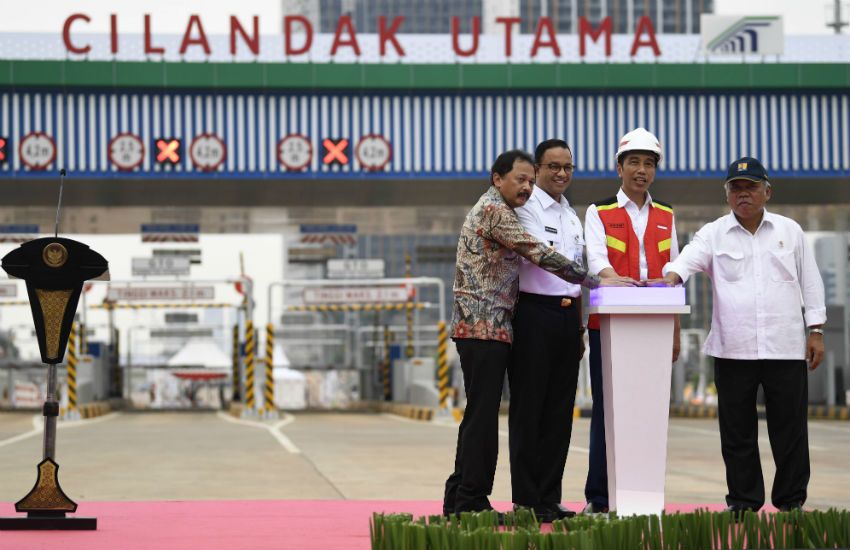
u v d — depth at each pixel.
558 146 6.93
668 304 5.81
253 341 28.95
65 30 24.75
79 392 31.00
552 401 6.87
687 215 30.12
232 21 25.05
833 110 25.45
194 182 25.36
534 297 6.71
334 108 25.19
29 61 24.48
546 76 25.03
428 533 4.86
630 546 4.98
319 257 37.59
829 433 20.00
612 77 25.08
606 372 5.95
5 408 35.78
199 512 7.76
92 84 24.61
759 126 25.42
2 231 31.33
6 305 32.44
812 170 25.38
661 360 5.84
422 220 31.03
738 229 7.03
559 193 6.98
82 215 29.52
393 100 25.25
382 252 153.25
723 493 9.89
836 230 33.72
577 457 13.79
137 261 32.25
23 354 41.88
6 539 6.38
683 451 15.27
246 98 25.06
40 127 24.75
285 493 9.73
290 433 19.73
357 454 14.45
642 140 7.02
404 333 39.09
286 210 29.08
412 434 19.45
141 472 11.80
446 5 169.00
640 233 7.06
